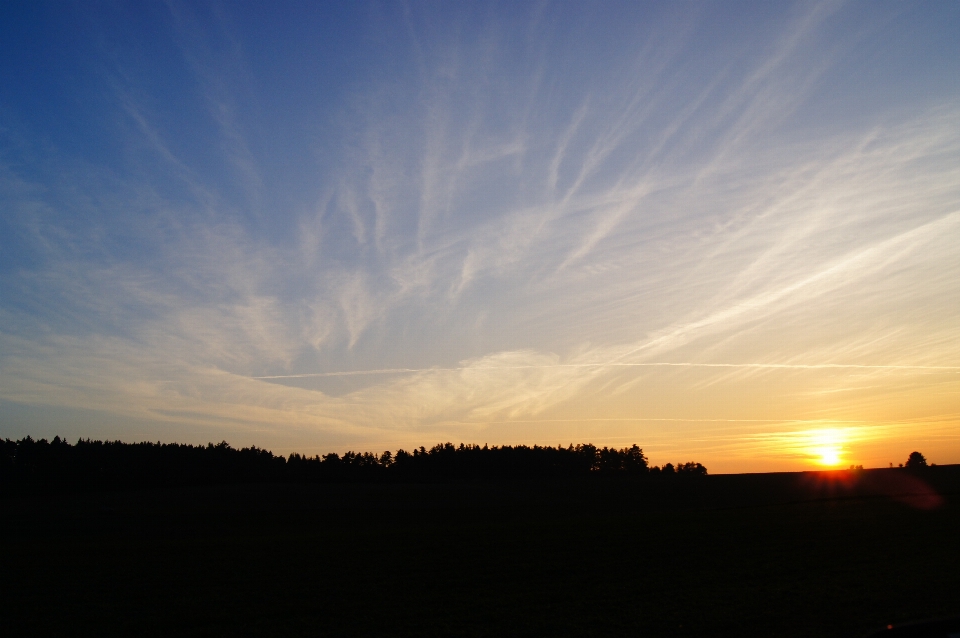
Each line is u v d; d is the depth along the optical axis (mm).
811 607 16953
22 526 54469
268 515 61688
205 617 18266
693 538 31078
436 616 17953
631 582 21625
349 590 21438
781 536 30969
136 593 21266
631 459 130125
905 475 75125
